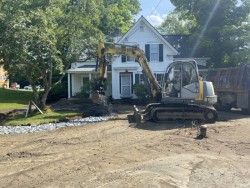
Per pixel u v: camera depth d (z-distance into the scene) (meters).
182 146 12.76
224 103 27.30
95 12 27.11
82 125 19.28
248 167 9.97
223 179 8.86
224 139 14.08
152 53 37.12
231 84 25.92
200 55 38.97
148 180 8.60
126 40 36.88
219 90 27.73
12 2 22.16
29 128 19.00
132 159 10.98
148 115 19.56
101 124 19.34
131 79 36.53
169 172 9.33
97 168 9.99
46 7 24.41
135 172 9.38
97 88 20.11
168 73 19.58
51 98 39.75
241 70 24.81
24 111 26.33
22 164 10.80
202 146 12.77
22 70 24.53
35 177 9.28
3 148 13.34
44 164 10.63
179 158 10.86
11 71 24.52
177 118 19.30
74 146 13.34
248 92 24.22
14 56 22.28
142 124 18.66
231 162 10.51
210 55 37.56
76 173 9.52
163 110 19.16
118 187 8.18
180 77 19.42
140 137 14.80
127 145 13.13
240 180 8.80
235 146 12.79
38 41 22.53
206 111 19.33
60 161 10.95
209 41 35.88
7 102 35.50
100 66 20.23
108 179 8.84
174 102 19.52
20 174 9.59
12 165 10.69
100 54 20.22
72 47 25.86
